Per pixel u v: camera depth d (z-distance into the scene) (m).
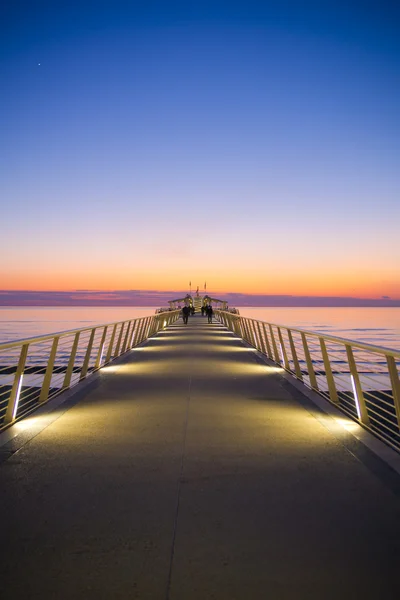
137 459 6.14
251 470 5.71
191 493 4.97
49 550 3.78
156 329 39.81
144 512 4.50
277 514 4.45
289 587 3.29
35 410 9.20
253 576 3.42
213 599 3.16
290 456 6.26
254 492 5.00
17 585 3.30
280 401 10.12
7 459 6.12
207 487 5.14
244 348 24.39
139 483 5.26
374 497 4.87
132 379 13.46
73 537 4.00
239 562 3.61
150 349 23.86
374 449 6.54
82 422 8.20
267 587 3.29
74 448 6.62
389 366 6.72
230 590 3.26
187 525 4.22
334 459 6.12
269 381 13.08
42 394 10.14
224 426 7.91
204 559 3.65
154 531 4.11
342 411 9.05
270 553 3.74
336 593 3.23
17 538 3.98
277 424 8.04
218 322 62.88
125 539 3.96
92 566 3.54
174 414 8.84
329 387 9.83
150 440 7.05
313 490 5.06
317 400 10.20
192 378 13.66
